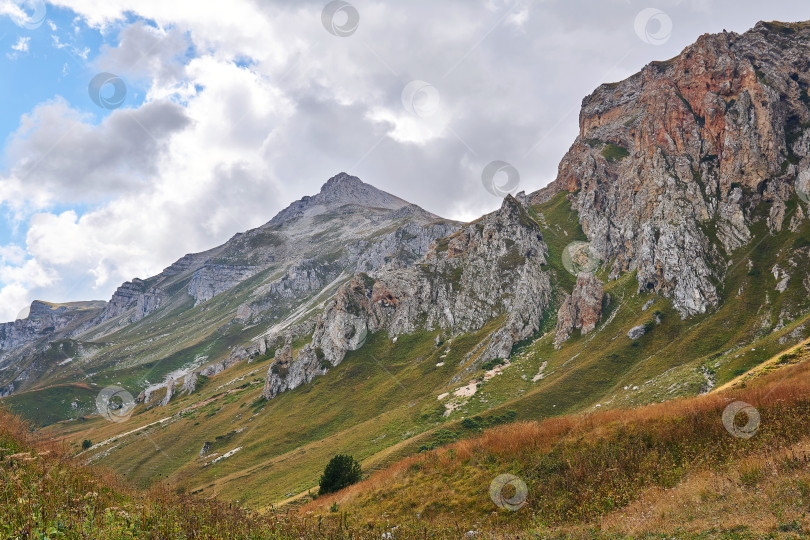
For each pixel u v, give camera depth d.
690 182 168.38
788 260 131.00
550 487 27.70
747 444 25.52
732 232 150.50
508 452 33.78
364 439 115.44
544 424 36.38
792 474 19.11
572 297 155.25
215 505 19.38
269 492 90.38
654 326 129.25
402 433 112.25
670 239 150.00
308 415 152.62
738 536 14.77
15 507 11.96
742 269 137.88
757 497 17.78
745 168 164.62
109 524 12.43
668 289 141.62
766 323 112.62
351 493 38.16
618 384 108.69
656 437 29.31
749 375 58.22
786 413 27.39
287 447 133.00
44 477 15.87
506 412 102.19
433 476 34.69
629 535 17.89
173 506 17.64
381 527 29.16
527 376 129.88
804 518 14.60
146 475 129.50
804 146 164.75
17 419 22.25
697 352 111.12
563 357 134.50
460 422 98.00
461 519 28.19
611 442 30.36
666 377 98.50
